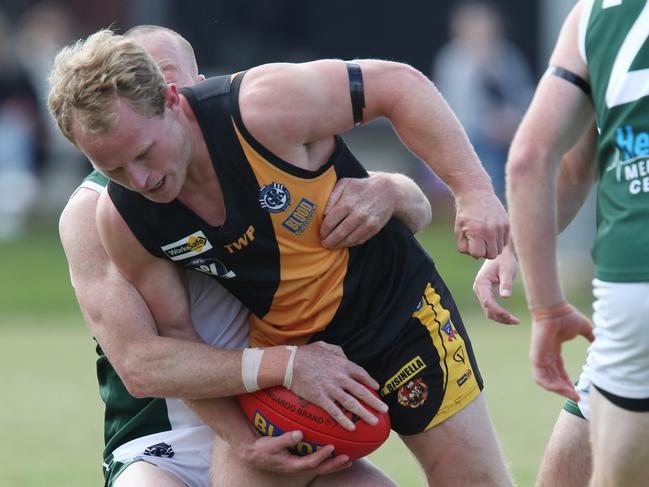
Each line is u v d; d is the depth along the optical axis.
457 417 16.00
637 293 13.31
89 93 13.68
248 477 16.09
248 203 14.75
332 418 15.29
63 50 14.41
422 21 67.69
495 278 16.36
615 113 13.46
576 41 13.91
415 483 23.86
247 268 15.27
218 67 67.06
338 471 16.31
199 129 14.53
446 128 15.15
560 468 16.77
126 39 14.12
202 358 15.30
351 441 15.38
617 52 13.38
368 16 67.62
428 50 67.94
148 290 15.45
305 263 15.34
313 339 15.89
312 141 14.96
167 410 16.66
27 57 63.75
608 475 13.84
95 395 33.25
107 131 13.73
